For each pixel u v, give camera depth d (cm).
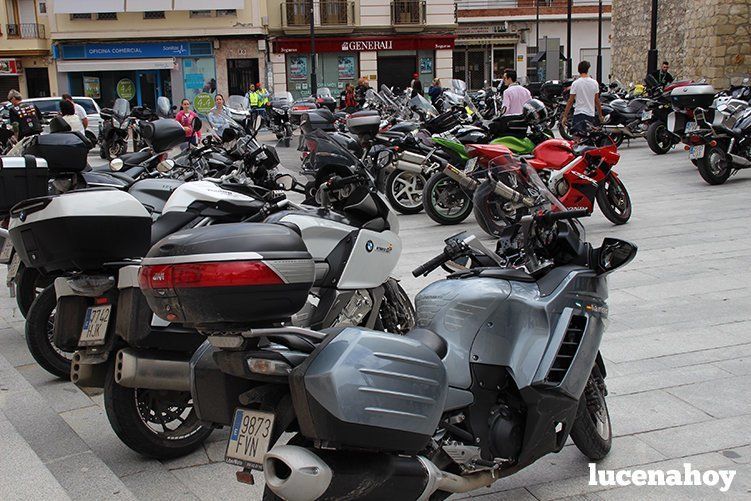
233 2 4006
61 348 448
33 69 4069
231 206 505
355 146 1091
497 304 360
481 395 352
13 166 580
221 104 1401
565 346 375
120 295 420
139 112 2242
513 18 5791
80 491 396
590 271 394
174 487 411
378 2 4288
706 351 568
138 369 409
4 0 3944
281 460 256
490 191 838
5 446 431
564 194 945
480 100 2717
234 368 275
